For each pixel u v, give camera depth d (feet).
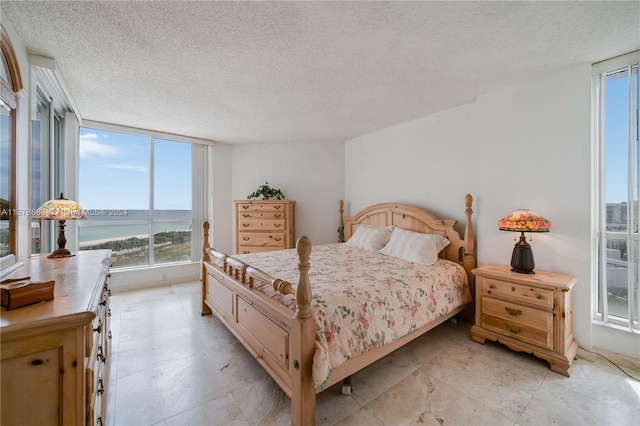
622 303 6.79
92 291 3.57
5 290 2.85
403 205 11.30
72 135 9.96
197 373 6.23
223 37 5.68
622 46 6.10
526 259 7.10
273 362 5.38
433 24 5.29
